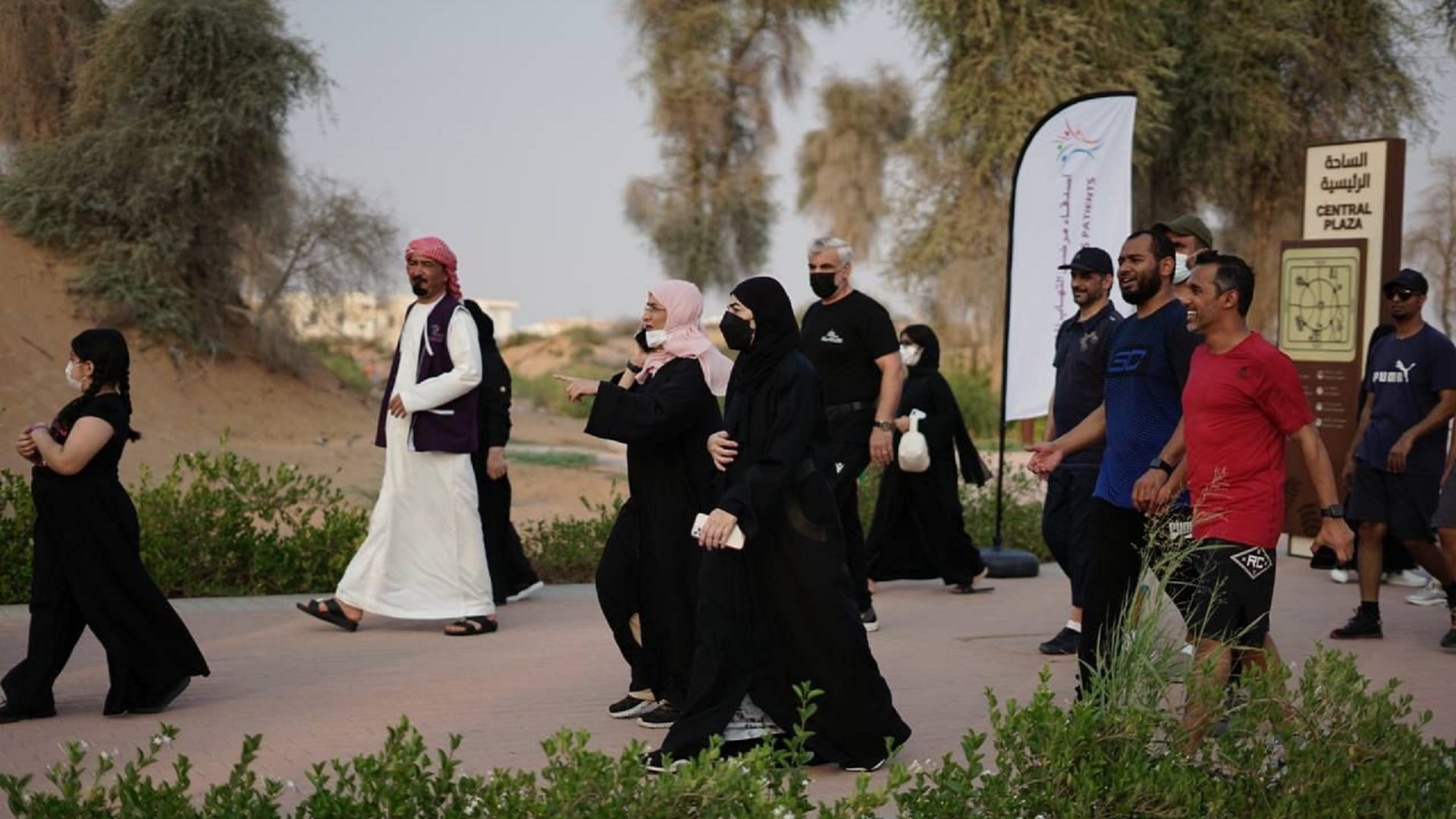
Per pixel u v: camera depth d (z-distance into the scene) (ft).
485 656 25.89
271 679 23.71
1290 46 108.68
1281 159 112.27
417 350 27.89
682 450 20.70
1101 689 17.17
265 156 76.23
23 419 62.34
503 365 31.37
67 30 77.71
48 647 20.75
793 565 18.19
